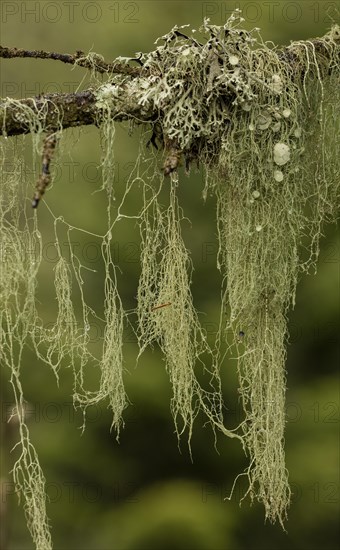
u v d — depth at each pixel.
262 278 2.89
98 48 6.91
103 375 2.91
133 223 6.47
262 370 3.01
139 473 7.34
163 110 2.51
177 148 2.53
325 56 2.81
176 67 2.52
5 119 2.39
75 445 7.11
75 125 2.49
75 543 7.12
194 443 7.16
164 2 6.64
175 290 2.89
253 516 7.17
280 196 2.83
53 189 6.49
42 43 7.34
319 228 2.93
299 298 6.85
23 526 6.73
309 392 7.05
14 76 7.20
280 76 2.67
